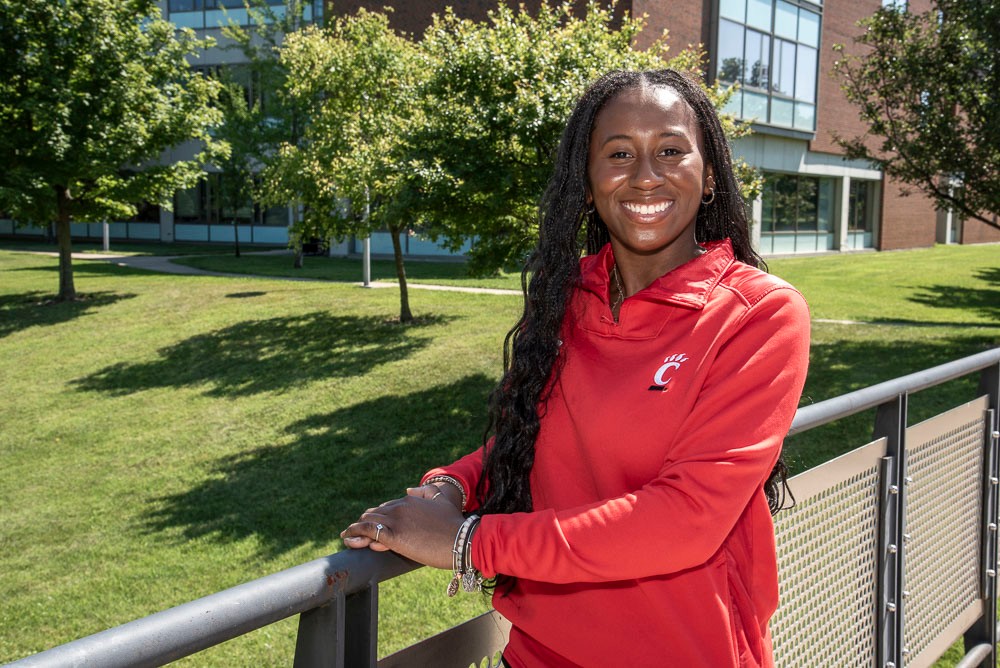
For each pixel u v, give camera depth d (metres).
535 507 1.35
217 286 18.50
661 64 8.12
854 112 27.69
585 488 1.29
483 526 1.15
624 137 1.30
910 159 10.49
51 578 5.46
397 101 12.73
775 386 1.15
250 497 6.77
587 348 1.29
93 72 15.53
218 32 30.73
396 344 11.98
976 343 10.76
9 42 14.85
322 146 13.34
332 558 1.13
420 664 1.39
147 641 0.90
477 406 8.91
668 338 1.22
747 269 1.26
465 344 11.72
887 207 30.08
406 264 23.81
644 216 1.31
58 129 14.74
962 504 2.83
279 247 33.03
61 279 17.14
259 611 1.01
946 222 36.25
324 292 17.11
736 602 1.27
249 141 22.31
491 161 7.97
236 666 4.15
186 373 11.30
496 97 8.10
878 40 10.55
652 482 1.13
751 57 22.59
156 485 7.20
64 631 4.77
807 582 2.03
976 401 2.87
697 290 1.22
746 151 23.41
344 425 8.56
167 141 16.72
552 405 1.30
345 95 13.66
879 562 2.32
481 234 9.06
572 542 1.09
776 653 1.93
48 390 10.80
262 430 8.61
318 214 13.51
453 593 1.21
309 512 6.39
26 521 6.54
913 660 2.56
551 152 7.59
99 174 15.50
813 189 27.33
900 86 10.30
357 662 1.21
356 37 14.05
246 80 29.55
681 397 1.18
